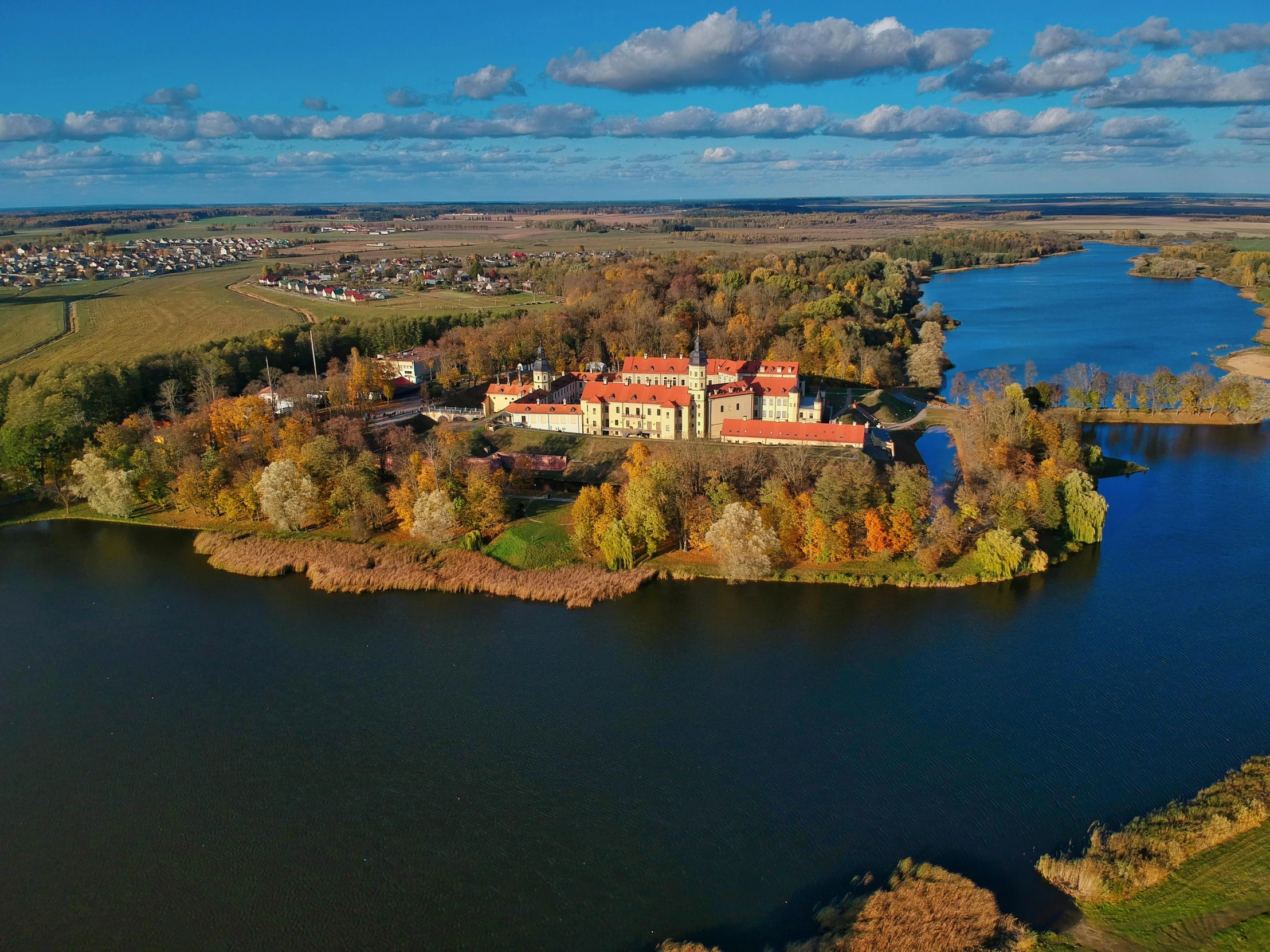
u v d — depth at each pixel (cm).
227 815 11400
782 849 10500
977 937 8888
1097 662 14362
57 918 9769
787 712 13350
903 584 17312
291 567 19075
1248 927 8819
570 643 15675
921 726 12825
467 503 19775
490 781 11938
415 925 9550
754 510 17950
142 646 15862
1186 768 11631
